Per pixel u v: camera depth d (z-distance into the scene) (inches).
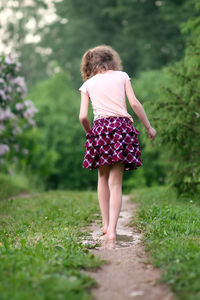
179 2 740.0
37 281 80.4
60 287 77.0
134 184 644.7
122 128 124.3
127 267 98.4
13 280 80.2
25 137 403.2
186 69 227.0
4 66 267.1
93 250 115.2
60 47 1063.6
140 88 667.4
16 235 132.3
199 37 219.3
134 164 124.6
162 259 97.0
